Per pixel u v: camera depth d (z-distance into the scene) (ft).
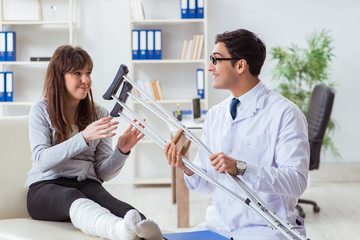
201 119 14.69
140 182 17.92
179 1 18.15
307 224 13.44
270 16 18.29
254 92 6.99
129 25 17.42
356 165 18.22
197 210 14.96
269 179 6.18
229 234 6.82
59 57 7.60
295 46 18.34
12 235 6.64
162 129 18.34
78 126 7.93
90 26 18.07
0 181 7.92
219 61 6.91
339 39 18.37
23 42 17.94
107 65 18.20
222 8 18.20
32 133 7.59
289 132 6.59
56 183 7.47
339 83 18.57
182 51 17.60
